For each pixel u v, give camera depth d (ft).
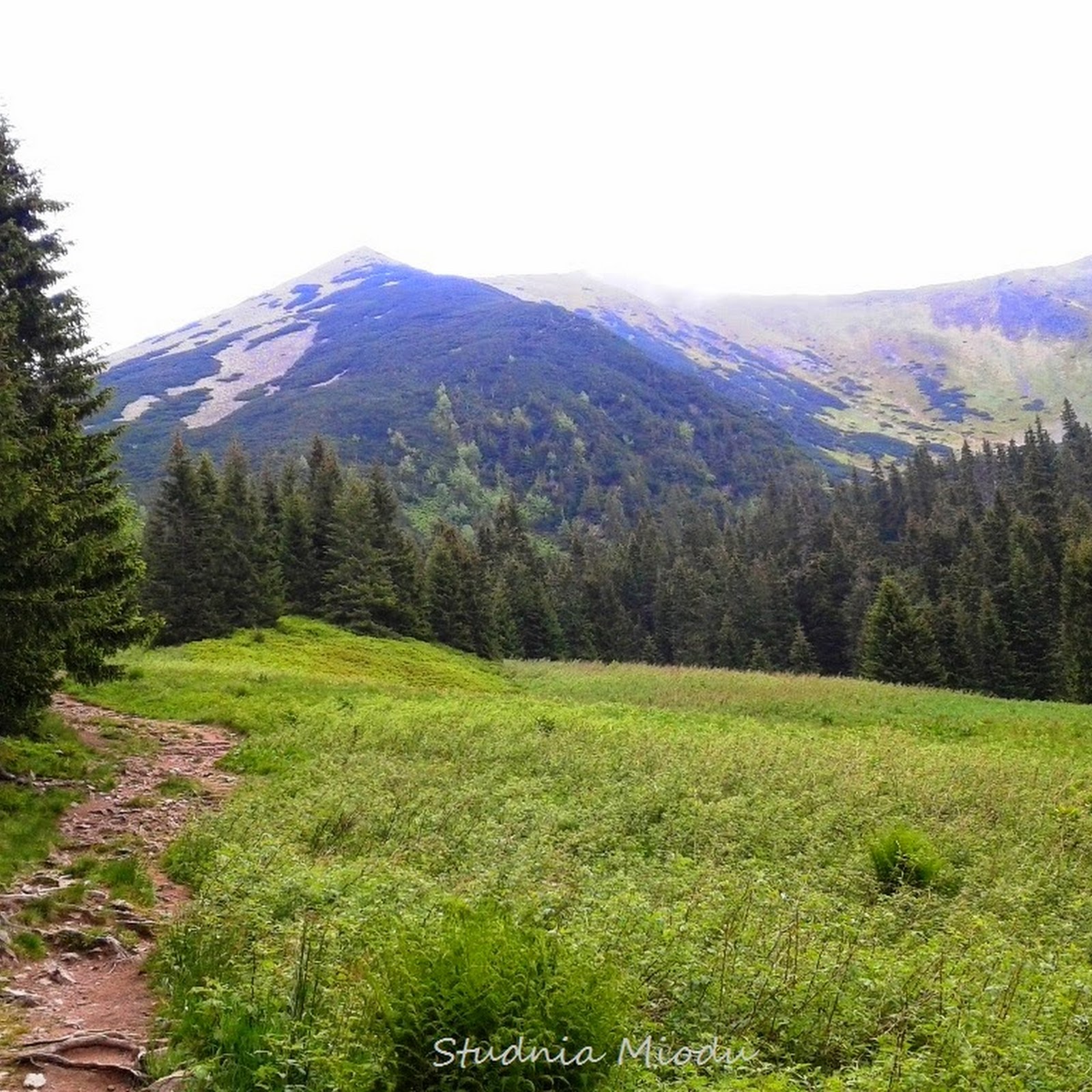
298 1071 18.81
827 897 34.58
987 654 217.97
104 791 49.55
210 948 25.62
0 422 45.65
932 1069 19.31
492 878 32.73
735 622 295.28
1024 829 48.16
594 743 70.03
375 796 48.21
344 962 23.40
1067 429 436.35
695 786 54.54
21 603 43.19
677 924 27.22
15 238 64.28
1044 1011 23.11
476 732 73.72
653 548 389.19
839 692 139.64
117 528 64.54
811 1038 22.18
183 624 165.99
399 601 222.07
